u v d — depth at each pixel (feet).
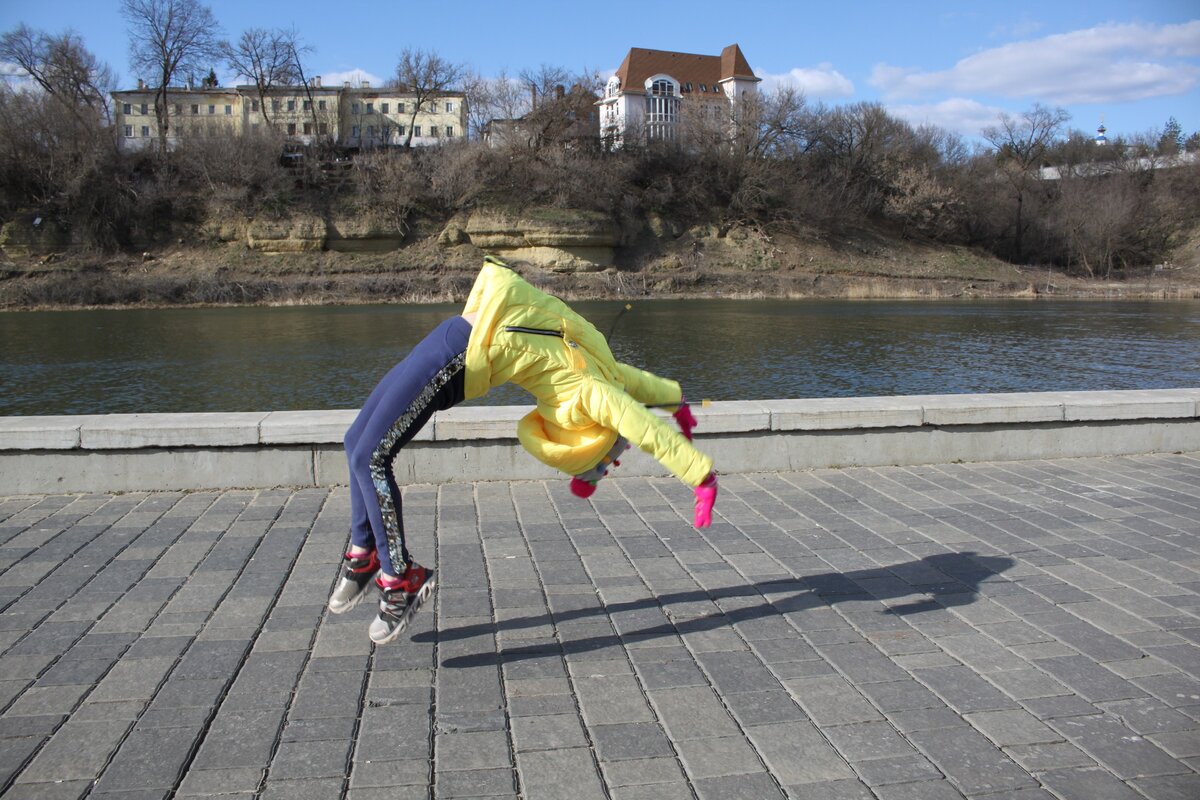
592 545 18.20
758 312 148.46
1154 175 276.41
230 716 11.53
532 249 197.47
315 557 17.25
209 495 21.34
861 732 11.23
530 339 12.28
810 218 222.28
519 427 13.14
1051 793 10.02
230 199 192.95
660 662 13.12
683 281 195.31
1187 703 11.89
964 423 24.75
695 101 232.12
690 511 20.49
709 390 69.00
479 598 15.47
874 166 239.91
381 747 10.88
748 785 10.14
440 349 12.31
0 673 12.59
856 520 19.88
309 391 68.80
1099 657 13.19
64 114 191.42
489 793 10.00
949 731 11.25
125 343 101.81
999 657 13.23
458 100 309.22
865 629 14.23
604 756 10.71
